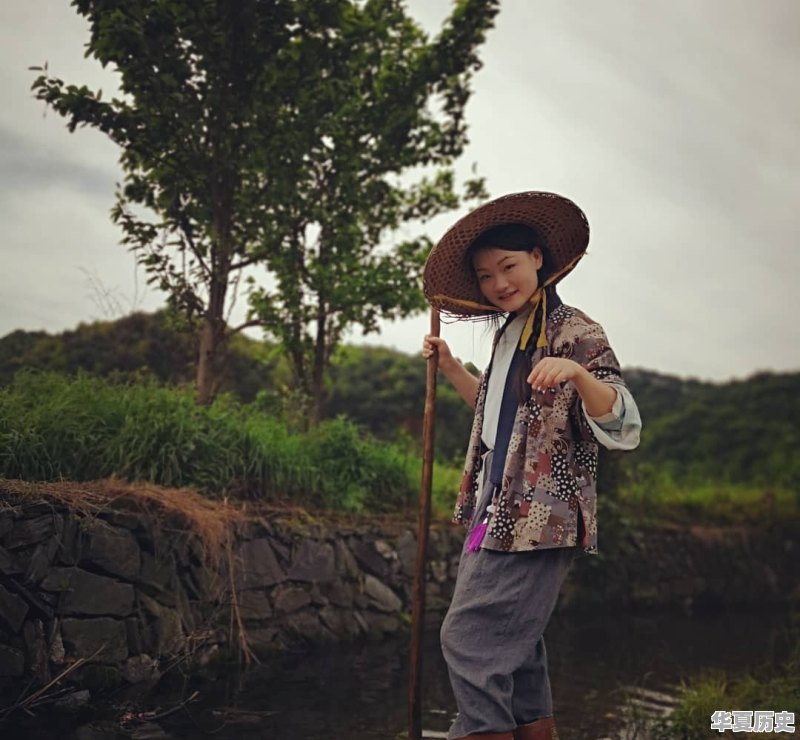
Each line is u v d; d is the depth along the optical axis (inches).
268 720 144.3
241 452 217.5
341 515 239.0
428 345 109.1
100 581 158.6
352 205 279.1
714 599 386.0
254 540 198.1
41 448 173.9
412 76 281.6
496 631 89.9
